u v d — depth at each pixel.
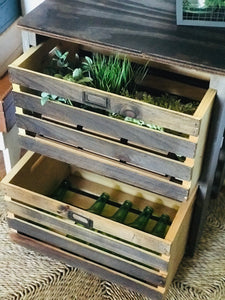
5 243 1.76
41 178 1.73
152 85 1.63
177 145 1.34
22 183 1.63
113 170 1.50
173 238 1.41
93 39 1.37
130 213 1.75
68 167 1.88
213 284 1.66
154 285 1.56
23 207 1.58
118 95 1.34
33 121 1.50
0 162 2.06
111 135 1.42
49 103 1.43
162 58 1.33
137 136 1.38
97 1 1.54
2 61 1.89
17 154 1.97
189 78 1.61
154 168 1.42
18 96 1.46
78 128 1.50
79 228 1.53
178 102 1.48
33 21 1.44
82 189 1.84
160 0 1.55
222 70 1.28
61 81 1.37
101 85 1.46
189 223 1.62
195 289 1.65
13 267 1.69
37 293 1.62
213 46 1.36
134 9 1.50
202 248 1.77
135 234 1.44
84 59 1.62
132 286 1.58
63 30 1.40
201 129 1.32
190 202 1.51
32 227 1.62
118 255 1.60
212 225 1.85
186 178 1.39
